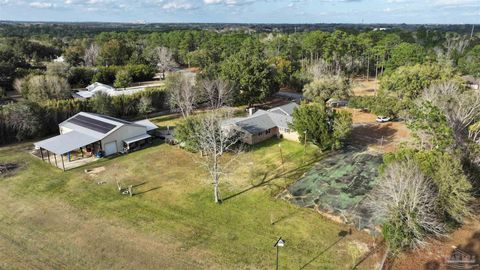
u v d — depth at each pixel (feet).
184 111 217.97
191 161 145.38
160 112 229.45
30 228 97.45
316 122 142.82
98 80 310.86
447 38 452.76
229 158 148.46
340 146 149.18
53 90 227.81
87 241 91.56
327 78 224.53
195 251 87.25
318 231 94.17
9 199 113.60
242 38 454.40
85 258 84.94
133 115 219.00
